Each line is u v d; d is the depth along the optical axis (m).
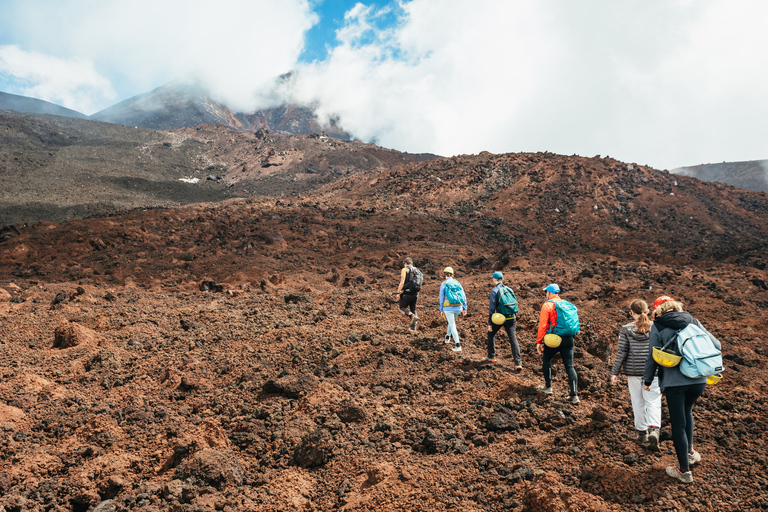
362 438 5.20
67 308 11.21
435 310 10.94
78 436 5.37
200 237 22.59
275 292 14.09
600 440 4.67
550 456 4.54
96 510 3.89
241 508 4.02
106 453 5.01
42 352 8.23
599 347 7.65
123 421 5.72
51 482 4.38
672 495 3.76
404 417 5.68
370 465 4.62
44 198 46.06
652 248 28.09
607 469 4.15
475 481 4.29
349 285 15.67
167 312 11.09
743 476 4.00
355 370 7.36
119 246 20.05
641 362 4.54
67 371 7.38
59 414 5.82
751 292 14.89
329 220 28.53
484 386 6.38
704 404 5.52
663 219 33.44
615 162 41.81
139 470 4.72
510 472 4.34
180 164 72.56
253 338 9.09
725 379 6.70
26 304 11.70
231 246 20.81
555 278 16.12
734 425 4.94
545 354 5.81
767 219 34.22
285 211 29.81
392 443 5.07
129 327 9.77
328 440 4.93
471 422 5.43
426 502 3.99
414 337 8.84
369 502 4.05
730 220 34.03
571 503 3.66
